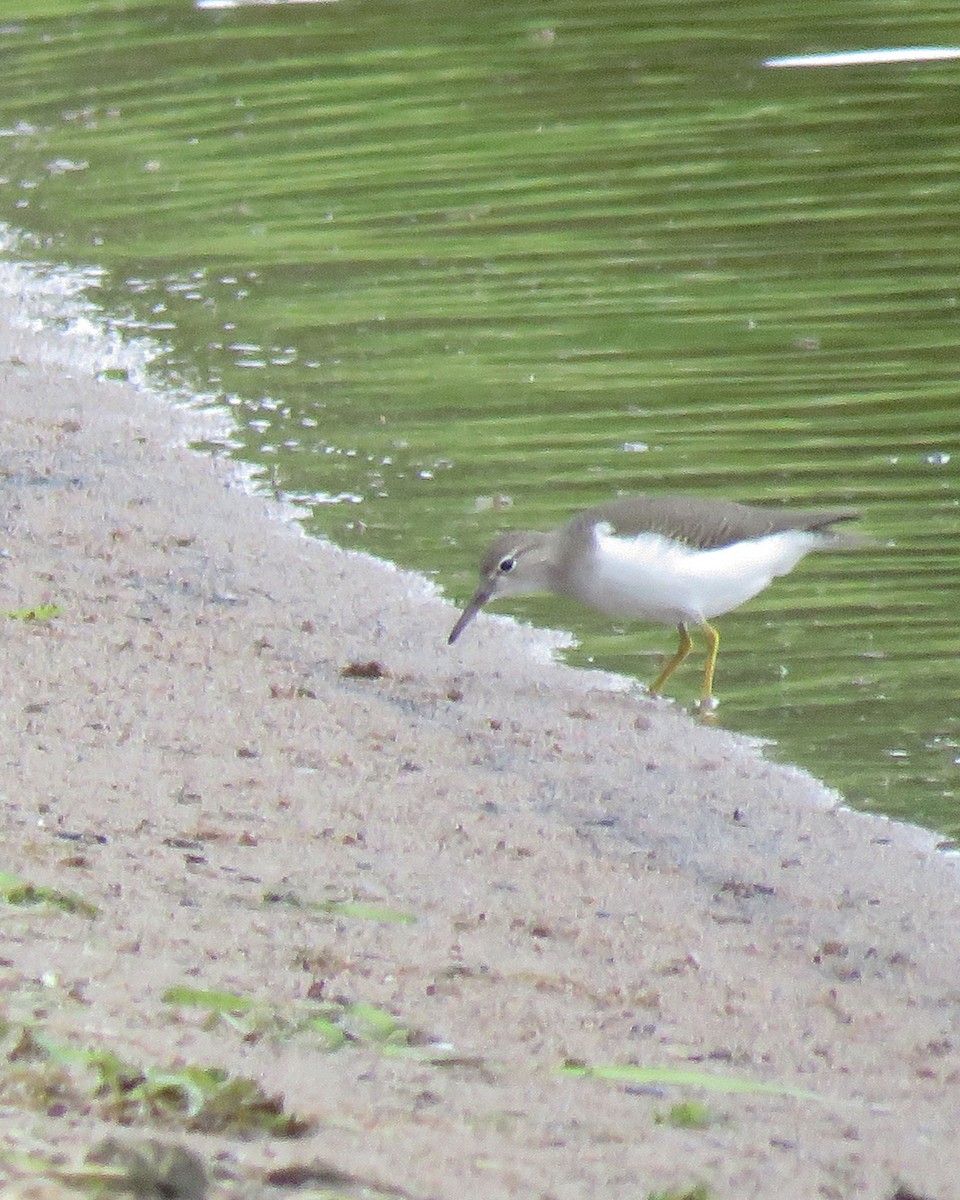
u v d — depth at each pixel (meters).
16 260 22.77
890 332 20.55
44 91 28.69
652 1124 7.90
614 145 25.98
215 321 21.11
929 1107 8.57
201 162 25.83
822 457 17.78
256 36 31.03
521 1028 8.87
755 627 15.18
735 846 11.77
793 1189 7.45
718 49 29.59
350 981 9.11
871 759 13.09
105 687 13.03
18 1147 6.59
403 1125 7.47
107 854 10.32
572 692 14.04
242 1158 6.88
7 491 16.86
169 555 15.74
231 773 11.90
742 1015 9.51
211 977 8.79
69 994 8.24
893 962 10.46
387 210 24.12
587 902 10.80
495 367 19.91
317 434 18.36
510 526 16.56
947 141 25.75
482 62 29.48
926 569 15.84
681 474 17.50
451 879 10.83
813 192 24.34
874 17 30.67
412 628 14.89
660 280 22.03
